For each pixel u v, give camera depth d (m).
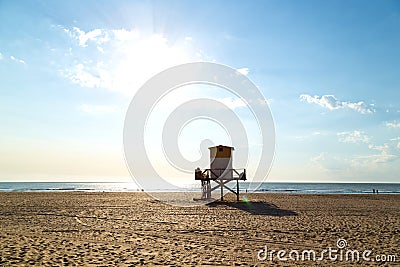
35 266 7.89
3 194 37.19
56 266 7.94
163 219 16.58
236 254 9.39
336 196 38.09
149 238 11.62
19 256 8.74
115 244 10.56
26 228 13.47
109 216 17.66
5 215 17.73
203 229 13.56
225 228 13.83
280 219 16.80
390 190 77.88
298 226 14.48
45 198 30.91
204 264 8.32
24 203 25.17
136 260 8.61
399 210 22.19
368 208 23.36
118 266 8.05
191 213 19.27
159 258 8.85
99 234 12.30
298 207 23.52
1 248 9.60
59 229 13.33
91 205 23.94
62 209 21.00
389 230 13.70
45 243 10.47
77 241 10.92
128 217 17.30
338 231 13.31
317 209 22.16
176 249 9.95
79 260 8.52
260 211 20.61
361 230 13.62
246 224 14.98
